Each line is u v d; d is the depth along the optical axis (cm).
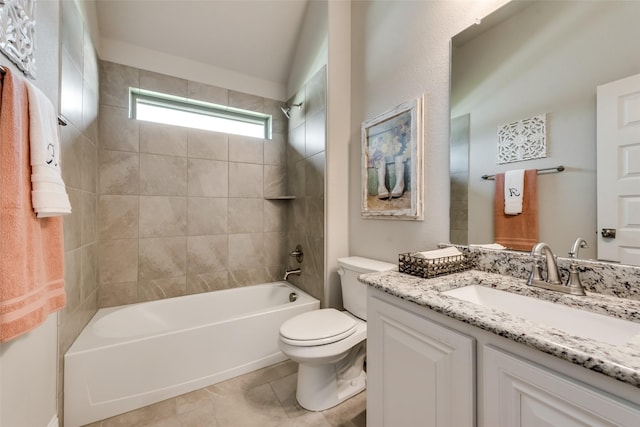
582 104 90
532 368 58
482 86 120
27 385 96
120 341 145
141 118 220
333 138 203
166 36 212
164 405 148
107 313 186
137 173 208
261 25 227
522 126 106
